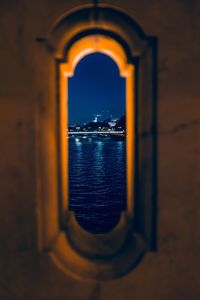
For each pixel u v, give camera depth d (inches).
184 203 102.8
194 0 100.7
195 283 104.4
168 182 102.6
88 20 103.0
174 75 101.1
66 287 105.3
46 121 103.7
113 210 1042.7
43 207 103.7
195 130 102.0
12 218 102.5
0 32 100.2
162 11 100.3
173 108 101.7
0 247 103.3
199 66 101.1
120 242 119.5
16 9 100.0
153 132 102.8
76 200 1146.7
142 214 108.3
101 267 109.0
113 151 2632.9
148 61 103.0
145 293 105.2
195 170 102.5
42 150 103.0
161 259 104.3
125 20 101.7
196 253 103.7
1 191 102.0
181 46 100.7
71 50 111.0
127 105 132.0
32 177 101.8
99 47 125.2
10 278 104.3
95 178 1494.8
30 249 103.3
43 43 100.9
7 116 101.0
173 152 102.3
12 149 101.5
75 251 112.3
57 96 109.6
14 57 100.3
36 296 104.9
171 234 103.4
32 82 100.4
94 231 863.1
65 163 125.8
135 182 112.7
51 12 100.1
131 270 105.0
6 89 100.7
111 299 105.3
